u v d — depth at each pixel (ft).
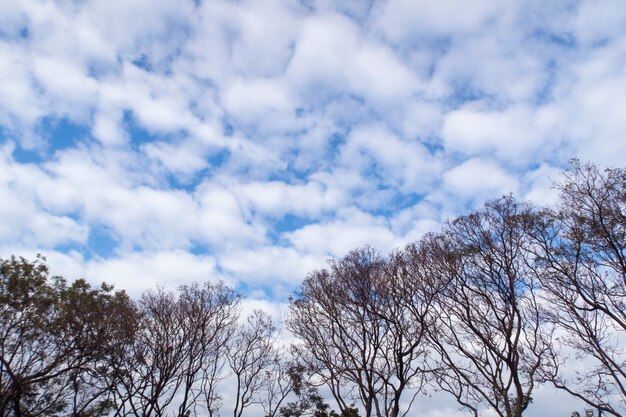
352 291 94.99
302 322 104.63
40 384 79.10
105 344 83.05
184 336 95.76
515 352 79.30
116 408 85.97
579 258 80.43
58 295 80.74
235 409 104.22
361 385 91.61
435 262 90.58
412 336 90.74
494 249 86.79
